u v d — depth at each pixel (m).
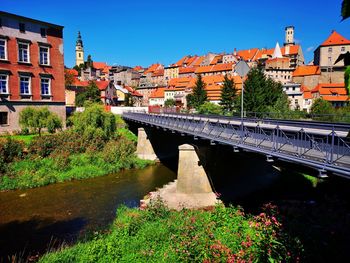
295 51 104.00
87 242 11.41
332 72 80.19
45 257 10.17
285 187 19.67
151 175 24.39
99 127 31.56
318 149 8.88
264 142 11.53
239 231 9.62
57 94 33.41
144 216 13.27
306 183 20.23
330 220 11.77
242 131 12.30
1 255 10.97
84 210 15.81
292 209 13.63
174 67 121.88
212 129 15.10
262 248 7.81
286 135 10.78
